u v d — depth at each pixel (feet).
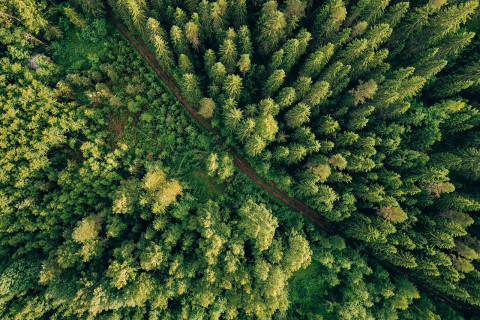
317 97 149.79
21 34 169.48
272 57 157.28
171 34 150.41
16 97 161.58
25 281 149.69
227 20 168.55
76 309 143.64
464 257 157.17
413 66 162.71
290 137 165.89
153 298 149.79
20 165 160.97
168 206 158.81
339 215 160.25
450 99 164.66
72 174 163.84
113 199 160.04
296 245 158.20
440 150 169.48
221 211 167.32
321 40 161.99
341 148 161.89
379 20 160.15
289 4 151.02
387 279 173.27
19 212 157.69
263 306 145.48
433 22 156.25
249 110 154.40
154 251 145.69
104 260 160.86
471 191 164.45
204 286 148.66
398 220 148.36
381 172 155.84
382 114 163.53
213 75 155.53
